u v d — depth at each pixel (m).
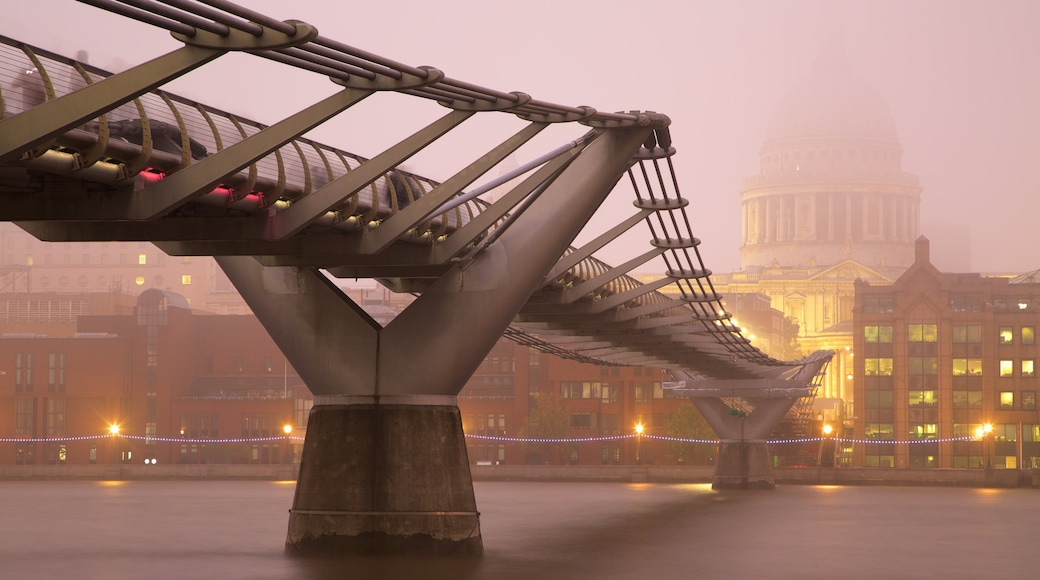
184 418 167.00
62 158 26.14
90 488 116.00
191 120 30.98
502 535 61.09
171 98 30.38
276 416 166.38
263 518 74.56
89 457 160.12
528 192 41.31
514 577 40.34
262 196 33.00
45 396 161.00
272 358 173.25
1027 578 46.19
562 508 83.62
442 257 41.06
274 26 23.19
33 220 29.66
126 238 34.47
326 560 41.69
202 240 34.09
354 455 41.84
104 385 160.88
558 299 56.75
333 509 41.84
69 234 34.47
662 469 133.00
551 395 155.12
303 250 38.12
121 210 29.05
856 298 156.12
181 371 169.62
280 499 96.12
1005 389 151.75
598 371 159.00
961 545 58.56
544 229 41.81
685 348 83.94
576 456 158.12
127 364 164.75
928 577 46.19
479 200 48.56
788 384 108.06
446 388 42.31
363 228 37.78
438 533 41.69
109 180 27.84
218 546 55.47
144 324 166.50
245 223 33.94
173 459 164.38
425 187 43.03
